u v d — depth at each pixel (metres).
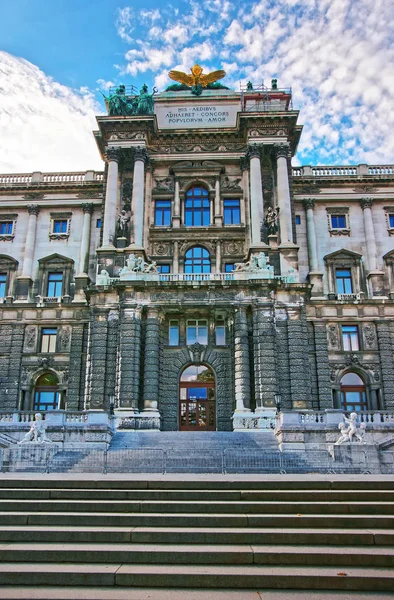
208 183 50.91
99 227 55.47
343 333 50.00
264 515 14.45
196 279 44.25
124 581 11.47
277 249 46.56
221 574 11.47
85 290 43.78
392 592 11.09
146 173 50.59
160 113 53.62
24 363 49.84
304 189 55.75
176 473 24.67
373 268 53.19
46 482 17.19
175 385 43.25
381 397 48.16
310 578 11.35
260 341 41.56
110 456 29.59
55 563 12.30
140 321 42.53
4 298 52.38
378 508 14.99
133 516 14.31
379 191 55.69
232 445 32.88
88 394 42.06
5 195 56.62
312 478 18.97
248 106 53.00
